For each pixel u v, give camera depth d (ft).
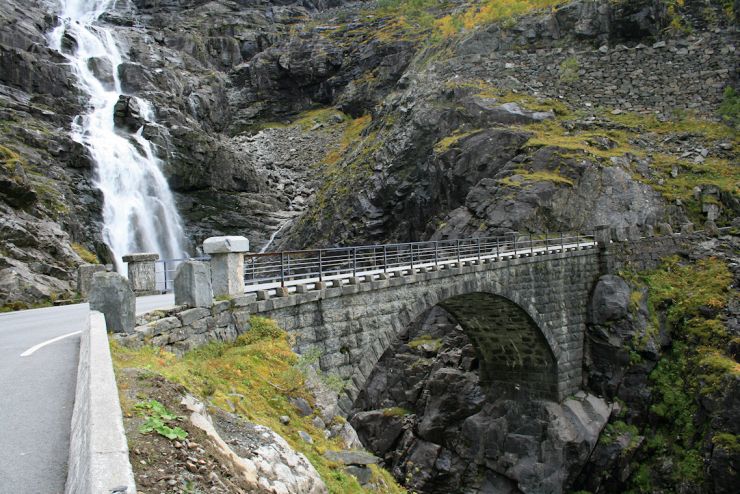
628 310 99.91
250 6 299.99
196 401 24.20
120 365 27.91
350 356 58.44
